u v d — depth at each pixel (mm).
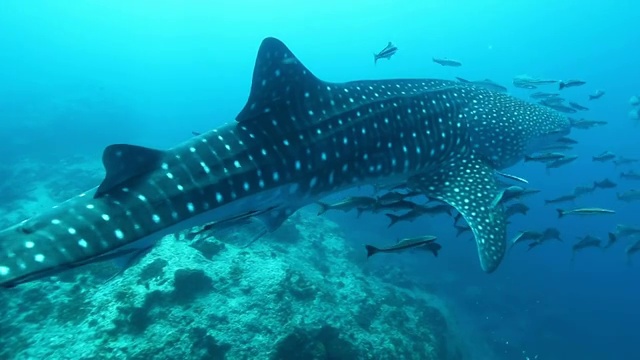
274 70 5070
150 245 4121
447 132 6805
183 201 4250
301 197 5441
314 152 5320
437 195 6418
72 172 27344
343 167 5668
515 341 23969
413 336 12781
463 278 28359
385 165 6117
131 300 7910
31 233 3490
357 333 10250
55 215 3672
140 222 3949
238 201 4699
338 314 10344
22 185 24891
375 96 6188
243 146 4824
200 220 4461
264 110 5105
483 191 6422
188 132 60562
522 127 7906
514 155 7840
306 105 5418
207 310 8328
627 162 18562
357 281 15367
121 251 3846
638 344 28094
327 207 8000
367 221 29516
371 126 5895
